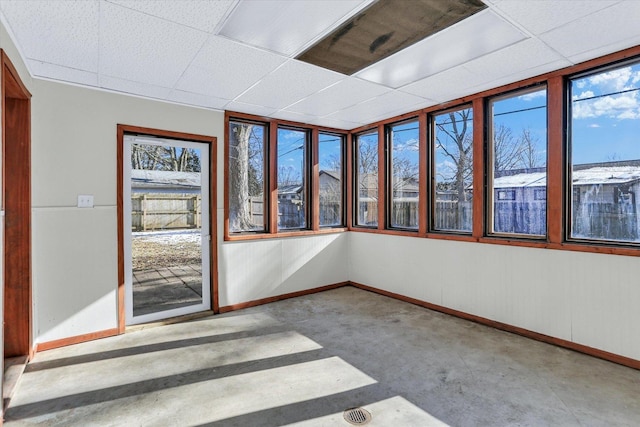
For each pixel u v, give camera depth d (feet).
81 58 8.63
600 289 9.15
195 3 6.40
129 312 11.51
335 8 6.66
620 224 9.07
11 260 8.86
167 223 12.41
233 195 14.14
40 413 6.87
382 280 15.76
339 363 8.96
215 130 13.20
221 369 8.66
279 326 11.72
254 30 7.43
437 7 6.68
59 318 10.05
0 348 6.42
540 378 8.13
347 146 17.34
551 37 7.89
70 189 10.23
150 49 8.23
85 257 10.48
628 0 6.40
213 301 13.09
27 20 6.86
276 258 14.89
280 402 7.22
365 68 9.55
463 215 12.81
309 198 16.39
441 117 13.47
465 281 12.40
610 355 8.97
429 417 6.69
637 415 6.67
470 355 9.39
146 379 8.17
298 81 10.47
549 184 10.10
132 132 11.46
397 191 15.46
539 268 10.38
